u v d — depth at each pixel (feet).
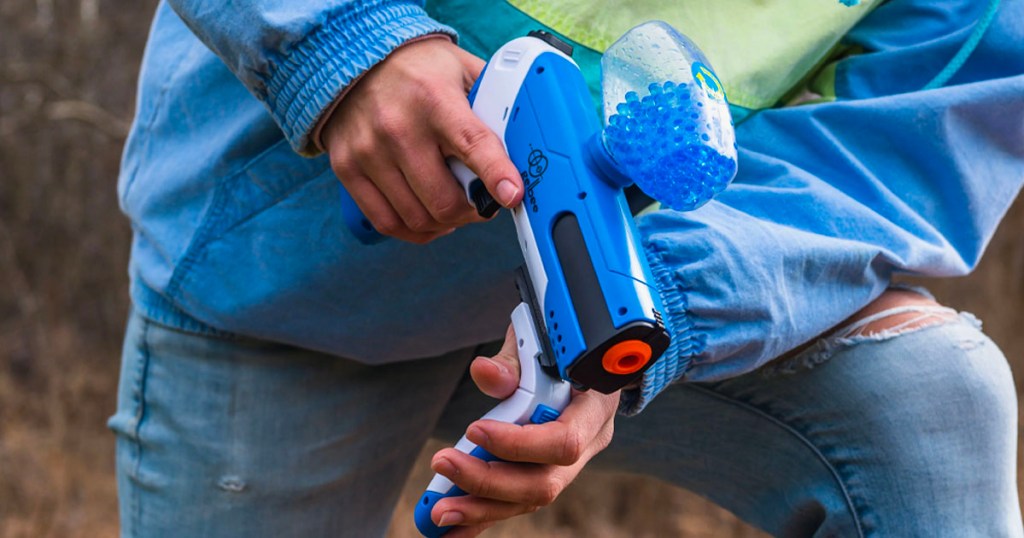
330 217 3.62
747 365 3.19
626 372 2.60
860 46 3.88
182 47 3.96
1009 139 3.63
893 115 3.52
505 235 3.57
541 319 2.81
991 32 3.60
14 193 13.37
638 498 12.44
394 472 4.43
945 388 3.41
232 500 4.12
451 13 3.46
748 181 3.64
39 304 13.33
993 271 13.65
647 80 2.65
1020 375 13.44
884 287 3.47
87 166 13.47
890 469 3.46
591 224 2.66
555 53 2.90
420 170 2.97
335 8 2.99
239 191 3.70
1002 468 3.48
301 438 4.10
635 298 2.56
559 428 2.80
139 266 4.08
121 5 13.34
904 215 3.48
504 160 2.83
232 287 3.81
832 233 3.35
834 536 3.63
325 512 4.25
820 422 3.59
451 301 3.75
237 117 3.70
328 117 3.10
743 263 3.04
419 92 2.92
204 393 4.08
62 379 12.90
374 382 4.17
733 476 3.96
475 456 2.91
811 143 3.60
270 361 4.06
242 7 3.05
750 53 3.51
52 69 13.16
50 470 11.76
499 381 2.84
